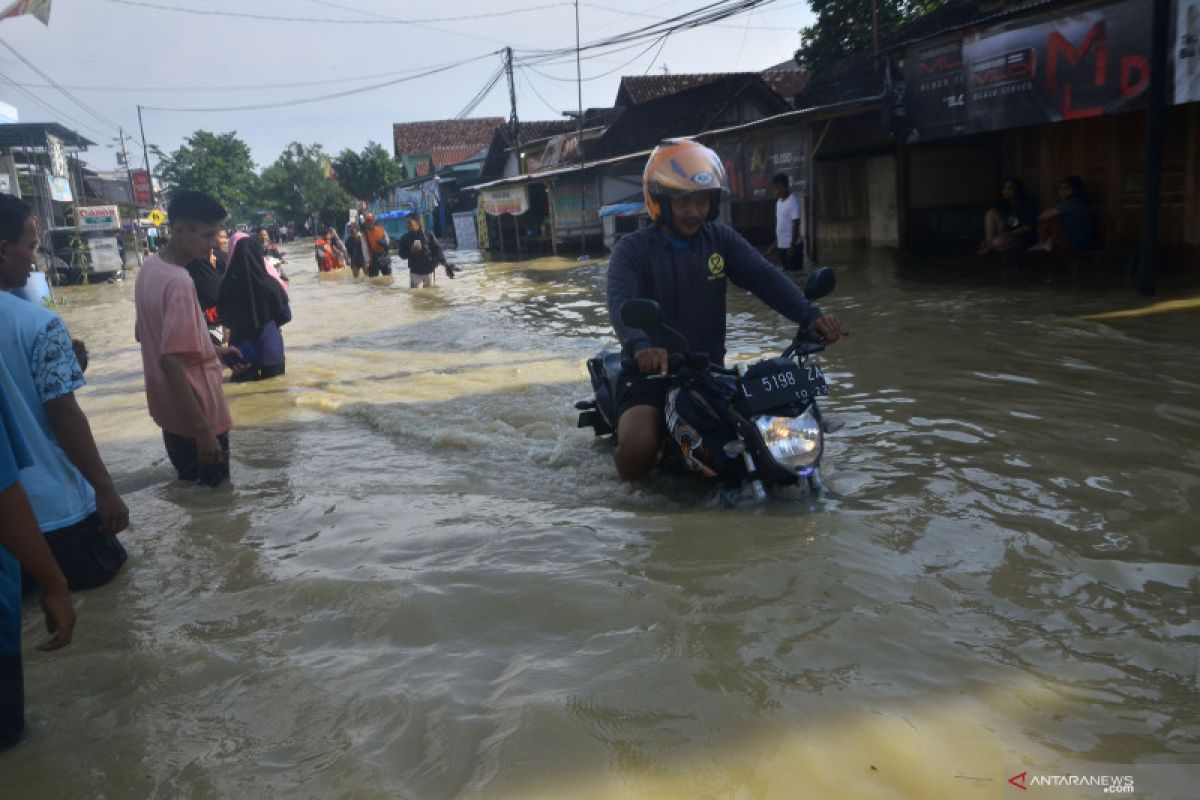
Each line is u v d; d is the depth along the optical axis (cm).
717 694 227
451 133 5900
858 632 255
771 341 795
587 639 263
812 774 193
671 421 395
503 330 1027
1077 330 704
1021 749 199
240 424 641
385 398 683
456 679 246
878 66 1572
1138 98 929
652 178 402
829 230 1798
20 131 3055
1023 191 1274
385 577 324
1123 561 297
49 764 225
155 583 349
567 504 403
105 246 3166
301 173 8256
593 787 193
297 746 222
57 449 346
